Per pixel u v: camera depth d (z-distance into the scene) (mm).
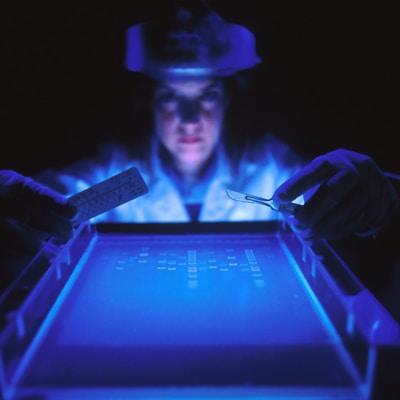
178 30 701
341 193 524
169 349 335
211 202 933
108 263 488
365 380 304
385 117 833
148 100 827
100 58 798
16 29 766
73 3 755
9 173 583
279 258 499
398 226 607
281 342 342
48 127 852
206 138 852
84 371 318
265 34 780
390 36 768
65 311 391
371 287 482
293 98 838
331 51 790
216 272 463
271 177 915
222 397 300
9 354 320
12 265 509
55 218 509
